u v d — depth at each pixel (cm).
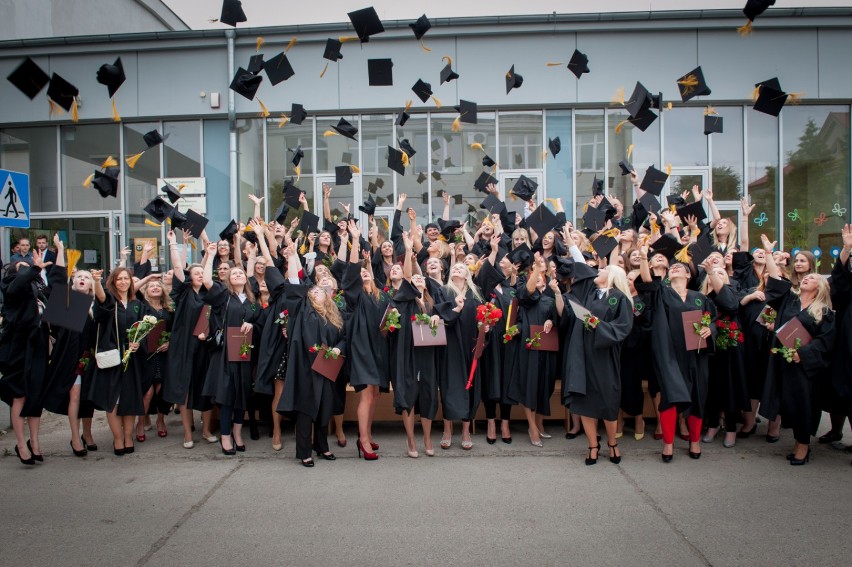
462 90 1186
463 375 569
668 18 1147
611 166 1199
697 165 1193
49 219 1264
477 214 1211
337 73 1194
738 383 577
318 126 1220
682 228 772
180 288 600
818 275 531
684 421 616
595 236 698
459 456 559
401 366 546
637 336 572
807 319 514
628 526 396
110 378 552
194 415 763
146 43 1202
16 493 468
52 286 511
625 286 521
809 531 387
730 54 1163
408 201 1219
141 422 623
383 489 469
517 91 1180
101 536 388
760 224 1194
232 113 1191
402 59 1188
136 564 349
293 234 1053
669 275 555
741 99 1168
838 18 1142
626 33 1167
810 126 1188
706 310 550
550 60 1175
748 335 602
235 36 1184
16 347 527
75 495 462
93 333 560
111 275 580
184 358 588
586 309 519
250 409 629
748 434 621
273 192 1221
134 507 436
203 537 384
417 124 1216
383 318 544
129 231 1248
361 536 383
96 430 676
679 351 536
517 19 1154
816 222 1191
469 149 1211
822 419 702
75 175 1254
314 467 529
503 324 601
